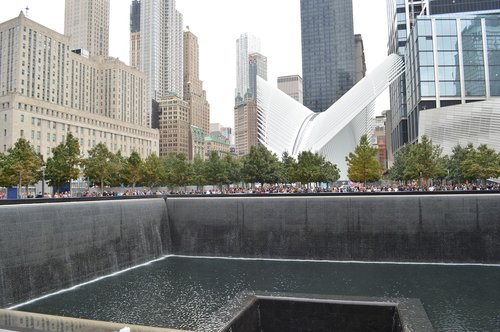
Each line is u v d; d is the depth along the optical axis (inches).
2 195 2080.5
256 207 1316.4
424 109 2792.8
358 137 2970.0
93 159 2219.5
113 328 301.6
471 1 3356.3
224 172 2593.5
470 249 1157.7
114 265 1115.9
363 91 2401.6
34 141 3479.3
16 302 804.0
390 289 882.8
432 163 1915.6
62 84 4879.4
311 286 913.5
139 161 2496.3
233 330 424.2
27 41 4276.6
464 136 2423.7
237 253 1318.9
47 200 1004.6
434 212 1186.6
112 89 5792.3
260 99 2765.7
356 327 475.2
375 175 2226.9
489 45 2773.1
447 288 885.2
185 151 7253.9
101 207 1093.1
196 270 1105.4
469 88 2768.2
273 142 2684.5
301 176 2117.4
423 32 2834.6
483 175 1959.9
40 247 881.5
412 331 385.1
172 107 7106.3
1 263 782.5
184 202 1405.0
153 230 1327.5
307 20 7711.6
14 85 4170.8
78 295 862.5
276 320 498.0
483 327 658.2
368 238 1221.7
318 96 7578.7
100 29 7731.3
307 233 1266.0
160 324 672.4
